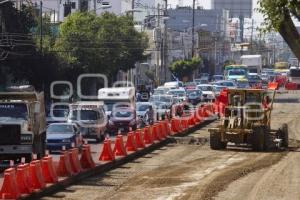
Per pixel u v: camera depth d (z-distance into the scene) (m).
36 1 179.25
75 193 40.19
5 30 111.50
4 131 51.84
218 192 40.75
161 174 49.38
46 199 37.84
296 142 75.69
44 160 41.41
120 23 140.75
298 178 46.88
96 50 131.12
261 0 30.73
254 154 63.72
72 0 186.12
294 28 29.50
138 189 41.91
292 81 184.12
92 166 49.28
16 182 36.03
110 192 40.72
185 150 67.69
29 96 56.03
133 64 146.75
